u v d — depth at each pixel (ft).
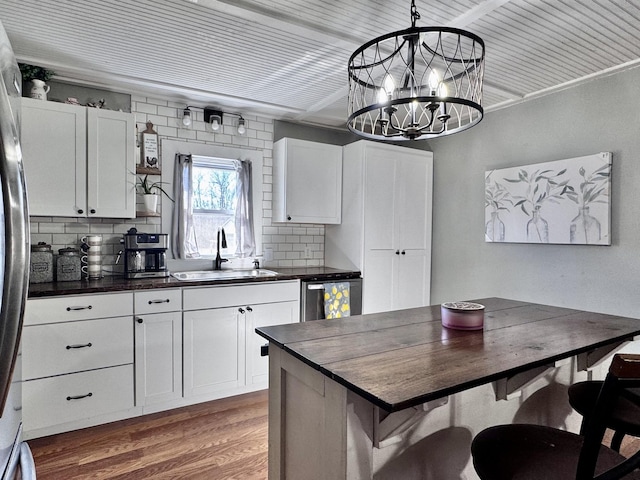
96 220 9.83
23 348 7.30
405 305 12.44
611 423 4.62
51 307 7.54
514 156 10.89
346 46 7.68
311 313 10.56
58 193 8.40
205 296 9.16
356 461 3.92
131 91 10.14
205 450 7.25
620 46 7.70
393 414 4.18
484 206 11.63
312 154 11.85
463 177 12.30
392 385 3.51
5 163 2.79
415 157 12.64
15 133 3.09
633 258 8.43
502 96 10.35
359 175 11.64
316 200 11.93
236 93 10.36
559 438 4.07
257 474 6.53
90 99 9.77
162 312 8.64
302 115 12.16
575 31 7.14
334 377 3.77
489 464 3.66
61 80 9.34
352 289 11.27
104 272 9.91
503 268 11.12
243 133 11.87
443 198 12.95
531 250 10.43
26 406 7.34
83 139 8.67
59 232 9.41
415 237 12.69
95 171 8.80
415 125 5.15
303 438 4.63
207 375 9.22
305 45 7.70
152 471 6.59
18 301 2.90
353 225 11.86
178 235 10.73
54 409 7.59
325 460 4.19
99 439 7.61
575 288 9.46
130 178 9.24
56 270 8.77
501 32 7.16
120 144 9.09
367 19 6.78
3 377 2.85
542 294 10.16
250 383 9.80
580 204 9.23
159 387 8.65
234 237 11.83
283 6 6.41
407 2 6.25
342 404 3.88
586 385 5.55
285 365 4.93
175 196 10.76
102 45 7.72
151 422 8.31
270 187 12.39
